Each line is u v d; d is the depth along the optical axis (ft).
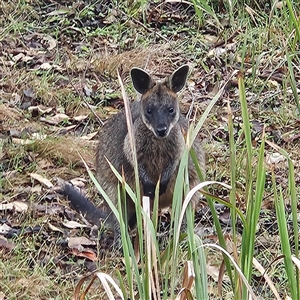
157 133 25.81
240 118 35.55
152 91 27.04
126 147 26.61
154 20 45.06
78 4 46.32
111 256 25.81
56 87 38.27
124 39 43.34
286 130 34.55
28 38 43.16
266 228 27.32
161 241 26.86
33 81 37.76
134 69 27.61
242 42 41.24
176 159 26.71
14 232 26.58
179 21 44.96
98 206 29.27
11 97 36.76
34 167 30.94
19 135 33.42
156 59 40.50
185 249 25.62
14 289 23.08
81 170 31.63
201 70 40.06
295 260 16.87
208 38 42.73
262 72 39.27
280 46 40.57
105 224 27.37
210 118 35.12
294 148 32.99
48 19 44.88
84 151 32.35
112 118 28.89
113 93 37.96
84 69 39.93
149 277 17.43
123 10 45.93
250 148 17.93
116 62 40.19
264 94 37.55
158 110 26.45
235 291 18.06
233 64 40.27
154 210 18.34
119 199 18.19
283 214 16.93
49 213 27.91
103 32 43.65
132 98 37.42
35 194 29.12
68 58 41.04
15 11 44.96
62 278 24.08
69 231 27.12
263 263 24.94
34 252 25.32
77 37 43.57
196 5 42.24
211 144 33.04
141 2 43.32
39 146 32.17
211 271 24.09
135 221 27.37
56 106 36.76
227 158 32.09
